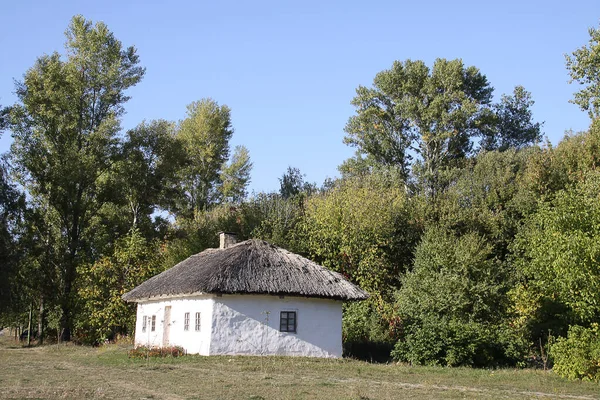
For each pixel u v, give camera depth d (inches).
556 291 932.0
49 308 1772.9
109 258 1660.9
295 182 2472.9
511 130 2420.0
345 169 2239.2
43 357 1189.7
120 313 1599.4
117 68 1824.6
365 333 1331.2
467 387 782.5
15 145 1772.9
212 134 2568.9
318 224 1610.5
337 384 762.8
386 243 1562.5
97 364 1006.4
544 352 1194.0
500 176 1739.7
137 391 671.8
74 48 1840.6
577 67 1289.4
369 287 1471.5
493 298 1258.6
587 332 880.9
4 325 2208.4
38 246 1731.1
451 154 2082.9
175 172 1984.5
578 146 1609.3
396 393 698.8
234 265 1106.7
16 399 596.7
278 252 1200.8
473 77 2094.0
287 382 768.3
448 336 1091.3
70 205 1787.6
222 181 2647.6
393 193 1712.6
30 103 1752.0
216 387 707.4
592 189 1050.7
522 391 757.3
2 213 1578.5
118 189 1833.2
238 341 1075.9
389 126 2138.3
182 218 2090.3
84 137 1815.9
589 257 836.0
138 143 1893.5
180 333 1171.9
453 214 1635.1
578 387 800.3
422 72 2084.2
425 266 1312.7
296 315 1122.7
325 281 1154.0
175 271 1331.2
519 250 1445.6
